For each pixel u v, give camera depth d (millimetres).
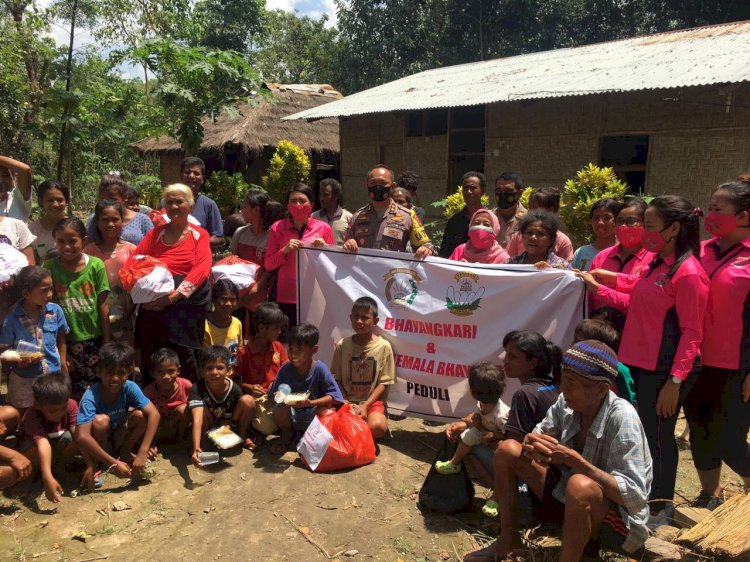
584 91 8812
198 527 3793
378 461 4648
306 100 17516
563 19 27297
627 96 9555
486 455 3912
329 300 5449
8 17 16422
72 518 3875
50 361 4531
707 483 4055
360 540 3686
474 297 4879
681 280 3559
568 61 12141
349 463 4488
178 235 4914
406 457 4742
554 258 4875
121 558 3498
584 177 7832
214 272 5699
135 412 4395
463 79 13117
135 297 4594
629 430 3129
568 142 10328
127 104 13852
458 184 12656
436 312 5000
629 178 10266
